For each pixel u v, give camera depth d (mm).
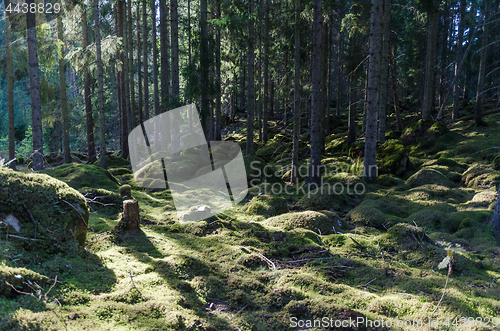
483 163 10453
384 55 12867
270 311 3064
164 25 12945
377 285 3652
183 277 3453
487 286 3717
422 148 13336
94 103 17109
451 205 6867
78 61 12289
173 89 11805
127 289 2912
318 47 8359
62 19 13195
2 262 2590
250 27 11531
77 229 3506
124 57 15836
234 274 3695
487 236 5195
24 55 10898
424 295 3357
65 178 7637
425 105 15281
